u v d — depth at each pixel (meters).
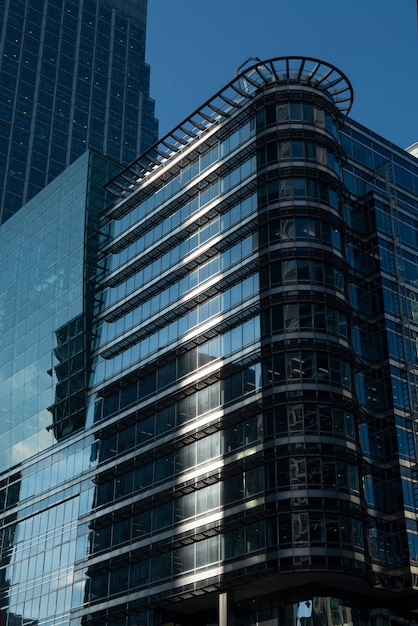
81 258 102.00
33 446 100.50
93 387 93.94
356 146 87.38
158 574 75.12
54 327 103.38
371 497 72.31
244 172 83.12
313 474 66.81
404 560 69.38
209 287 81.19
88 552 84.69
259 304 75.06
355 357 75.31
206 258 84.00
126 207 99.38
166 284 88.31
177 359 83.06
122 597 77.94
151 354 86.81
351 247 81.94
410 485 72.75
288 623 66.88
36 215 115.31
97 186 106.06
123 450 85.62
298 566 63.50
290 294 74.00
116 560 80.19
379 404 76.25
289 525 65.38
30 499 97.44
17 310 112.38
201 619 75.94
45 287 107.88
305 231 76.75
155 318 88.00
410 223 87.00
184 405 79.94
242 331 76.31
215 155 87.88
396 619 69.81
